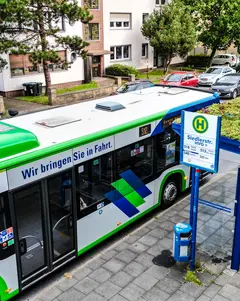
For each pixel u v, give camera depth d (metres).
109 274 7.03
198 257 7.42
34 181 5.99
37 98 23.33
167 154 9.16
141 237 8.28
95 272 7.10
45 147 6.22
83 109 8.84
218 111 7.50
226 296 6.36
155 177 8.87
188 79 24.72
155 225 8.78
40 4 19.28
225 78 24.50
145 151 8.40
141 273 7.02
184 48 31.81
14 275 5.96
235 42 35.44
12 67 23.84
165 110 8.90
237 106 7.92
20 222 5.96
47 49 21.00
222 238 8.08
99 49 30.75
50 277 7.01
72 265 7.34
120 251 7.77
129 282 6.78
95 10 29.55
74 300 6.39
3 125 6.52
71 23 20.19
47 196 6.24
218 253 7.55
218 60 38.41
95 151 7.04
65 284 6.80
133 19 33.19
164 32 31.03
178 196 10.37
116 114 8.41
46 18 20.20
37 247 6.30
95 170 7.15
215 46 35.41
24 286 6.17
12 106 21.58
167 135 9.00
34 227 6.19
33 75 24.89
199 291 6.49
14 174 5.70
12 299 6.45
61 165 6.40
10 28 19.72
